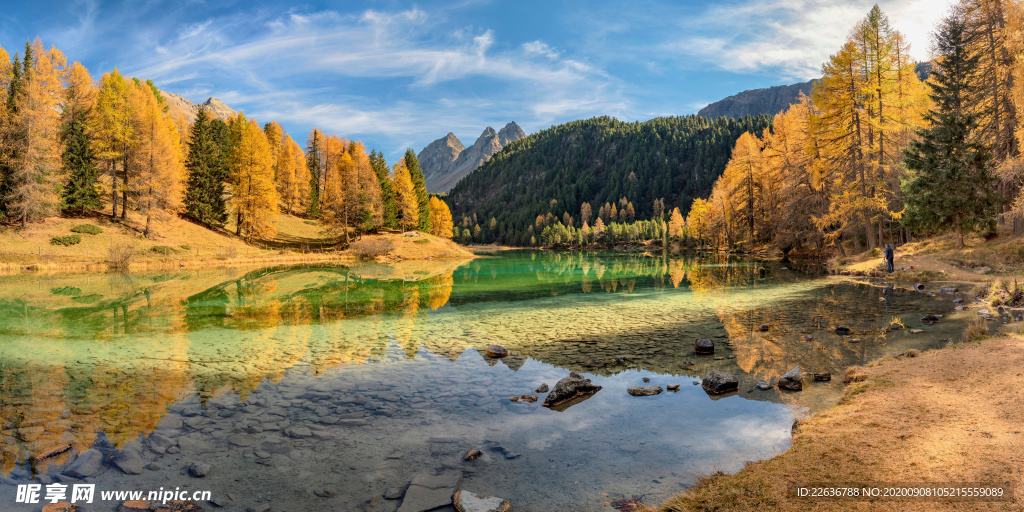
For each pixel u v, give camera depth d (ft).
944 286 74.13
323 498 17.52
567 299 80.23
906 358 33.06
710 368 36.09
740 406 27.17
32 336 48.49
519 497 17.33
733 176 228.63
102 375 34.50
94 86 174.60
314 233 235.81
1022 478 14.26
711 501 15.76
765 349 41.06
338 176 221.05
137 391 30.76
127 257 128.57
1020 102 91.97
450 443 22.74
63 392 30.42
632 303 74.02
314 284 104.78
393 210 248.93
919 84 131.34
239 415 26.53
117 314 62.64
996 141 96.84
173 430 24.20
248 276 119.24
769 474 17.31
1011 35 92.02
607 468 19.72
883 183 114.21
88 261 129.29
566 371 36.24
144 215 171.01
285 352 42.60
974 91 101.71
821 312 58.39
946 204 92.12
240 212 189.06
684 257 236.22
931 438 18.31
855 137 117.29
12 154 136.05
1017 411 19.86
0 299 75.51
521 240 593.83
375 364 38.45
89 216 153.17
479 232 648.38
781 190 155.22
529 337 49.29
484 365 38.22
